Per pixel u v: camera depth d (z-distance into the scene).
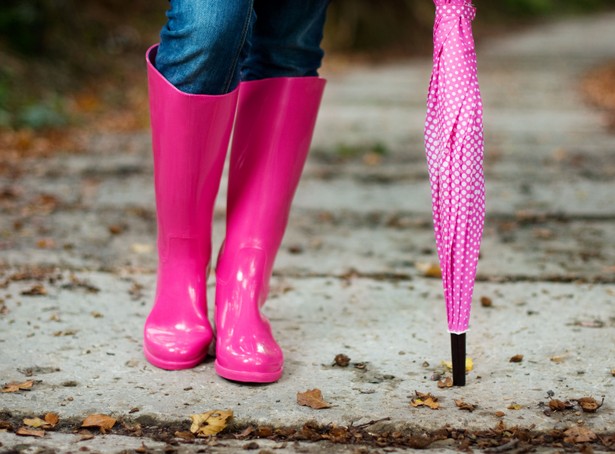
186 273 1.64
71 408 1.45
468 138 1.41
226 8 1.40
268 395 1.51
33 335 1.79
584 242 2.71
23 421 1.40
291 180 1.65
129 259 2.47
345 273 2.34
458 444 1.34
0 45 5.94
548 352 1.72
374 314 1.98
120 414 1.42
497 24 18.31
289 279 2.27
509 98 7.32
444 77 1.42
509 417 1.41
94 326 1.86
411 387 1.55
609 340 1.79
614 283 2.23
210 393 1.51
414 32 13.38
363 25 12.50
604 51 13.36
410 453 1.30
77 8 7.36
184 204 1.58
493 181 3.77
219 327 1.60
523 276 2.30
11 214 3.03
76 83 6.32
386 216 3.12
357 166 4.16
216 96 1.48
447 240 1.44
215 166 1.57
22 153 4.33
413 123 5.80
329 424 1.39
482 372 1.62
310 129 1.66
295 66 1.62
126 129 5.36
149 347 1.63
